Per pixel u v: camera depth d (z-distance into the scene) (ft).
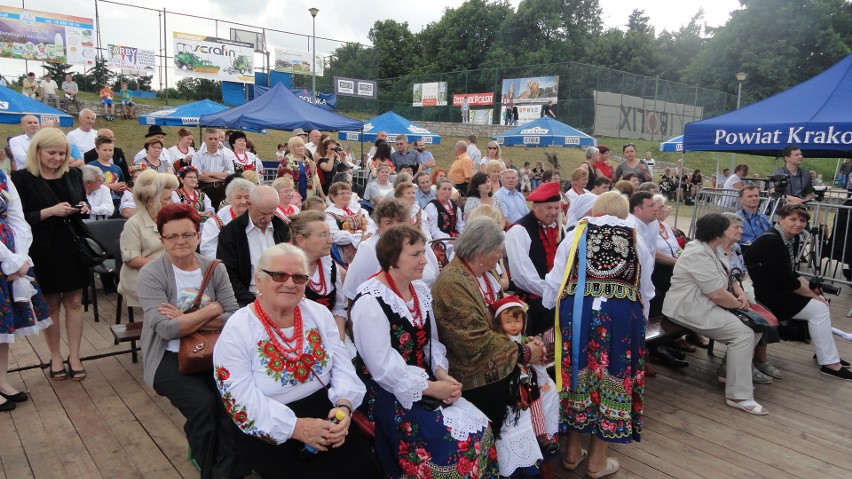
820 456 11.28
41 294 12.58
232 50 83.05
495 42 168.14
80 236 13.42
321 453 7.79
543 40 164.76
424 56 182.60
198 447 8.73
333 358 8.23
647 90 102.99
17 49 69.41
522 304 9.57
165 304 9.56
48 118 33.35
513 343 8.98
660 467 10.77
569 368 10.15
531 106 98.48
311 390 7.96
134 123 72.74
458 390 8.36
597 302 9.86
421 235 8.29
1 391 12.16
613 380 9.76
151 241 13.82
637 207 15.05
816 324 15.66
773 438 11.98
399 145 37.17
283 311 7.79
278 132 83.87
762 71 125.18
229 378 7.32
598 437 9.87
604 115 96.32
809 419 12.92
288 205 17.26
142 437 11.08
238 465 8.63
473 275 9.21
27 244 11.83
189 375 9.29
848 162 53.26
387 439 8.45
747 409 13.17
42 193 12.69
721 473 10.59
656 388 14.52
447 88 109.50
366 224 18.01
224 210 14.19
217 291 10.33
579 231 10.37
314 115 38.75
